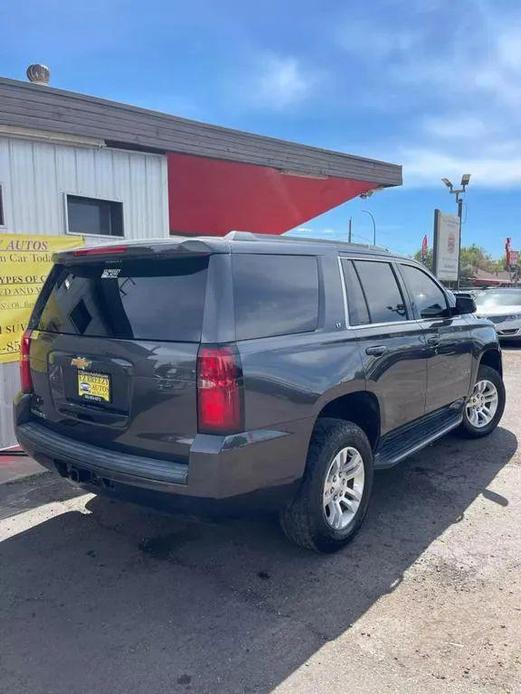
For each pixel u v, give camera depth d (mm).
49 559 3533
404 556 3529
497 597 3078
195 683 2465
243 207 10484
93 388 3232
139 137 6113
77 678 2498
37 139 5547
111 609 3008
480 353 5523
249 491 2930
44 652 2670
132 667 2566
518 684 2432
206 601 3074
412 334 4336
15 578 3316
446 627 2824
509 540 3732
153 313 3043
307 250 3584
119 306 3201
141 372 2967
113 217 6496
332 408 3729
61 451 3334
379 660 2592
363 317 3918
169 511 2965
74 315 3475
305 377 3182
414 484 4711
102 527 3965
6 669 2555
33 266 5727
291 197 9844
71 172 5961
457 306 5223
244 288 3041
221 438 2789
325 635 2775
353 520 3664
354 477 3699
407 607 2992
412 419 4438
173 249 2998
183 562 3490
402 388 4176
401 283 4500
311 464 3318
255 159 7301
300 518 3344
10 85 5102
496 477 4875
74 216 6121
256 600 3078
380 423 3955
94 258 3406
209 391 2777
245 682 2467
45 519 4094
